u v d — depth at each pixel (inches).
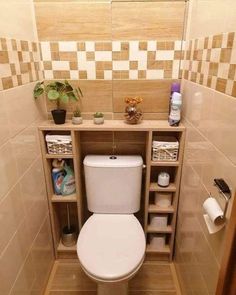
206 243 42.0
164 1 52.7
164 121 61.2
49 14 54.2
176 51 56.5
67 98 56.6
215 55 38.1
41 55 57.4
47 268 63.5
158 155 58.6
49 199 62.9
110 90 60.1
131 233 54.2
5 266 40.1
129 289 61.6
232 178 31.7
